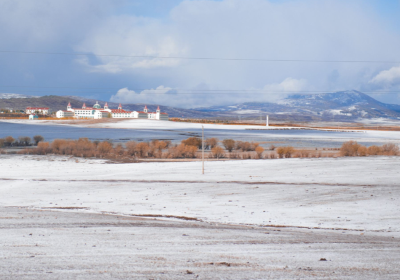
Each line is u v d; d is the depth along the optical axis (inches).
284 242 800.9
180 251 704.4
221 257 659.4
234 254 684.1
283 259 647.8
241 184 1916.8
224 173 2395.4
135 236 852.0
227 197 1579.7
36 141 5438.0
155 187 1861.5
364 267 600.1
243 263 618.5
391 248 754.2
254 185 1876.2
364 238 874.1
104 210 1321.4
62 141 4264.3
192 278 531.8
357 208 1322.6
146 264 603.8
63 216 1147.9
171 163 3088.1
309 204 1412.4
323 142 6181.1
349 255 682.8
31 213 1197.7
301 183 1920.5
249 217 1197.7
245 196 1596.9
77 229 933.2
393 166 2559.1
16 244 746.2
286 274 556.7
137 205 1423.5
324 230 999.6
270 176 2219.5
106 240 802.8
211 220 1146.7
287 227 1045.2
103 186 1913.1
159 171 2549.2
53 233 875.4
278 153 3983.8
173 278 530.0
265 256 669.9
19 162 3189.0
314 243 792.9
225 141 4842.5
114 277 530.0
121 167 2839.6
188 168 2704.2
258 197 1569.9
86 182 2057.1
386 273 568.4
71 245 745.0
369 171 2337.6
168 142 5191.9
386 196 1533.0
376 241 832.9
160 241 798.5
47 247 722.8
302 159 3171.8
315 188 1754.4
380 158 3120.1
